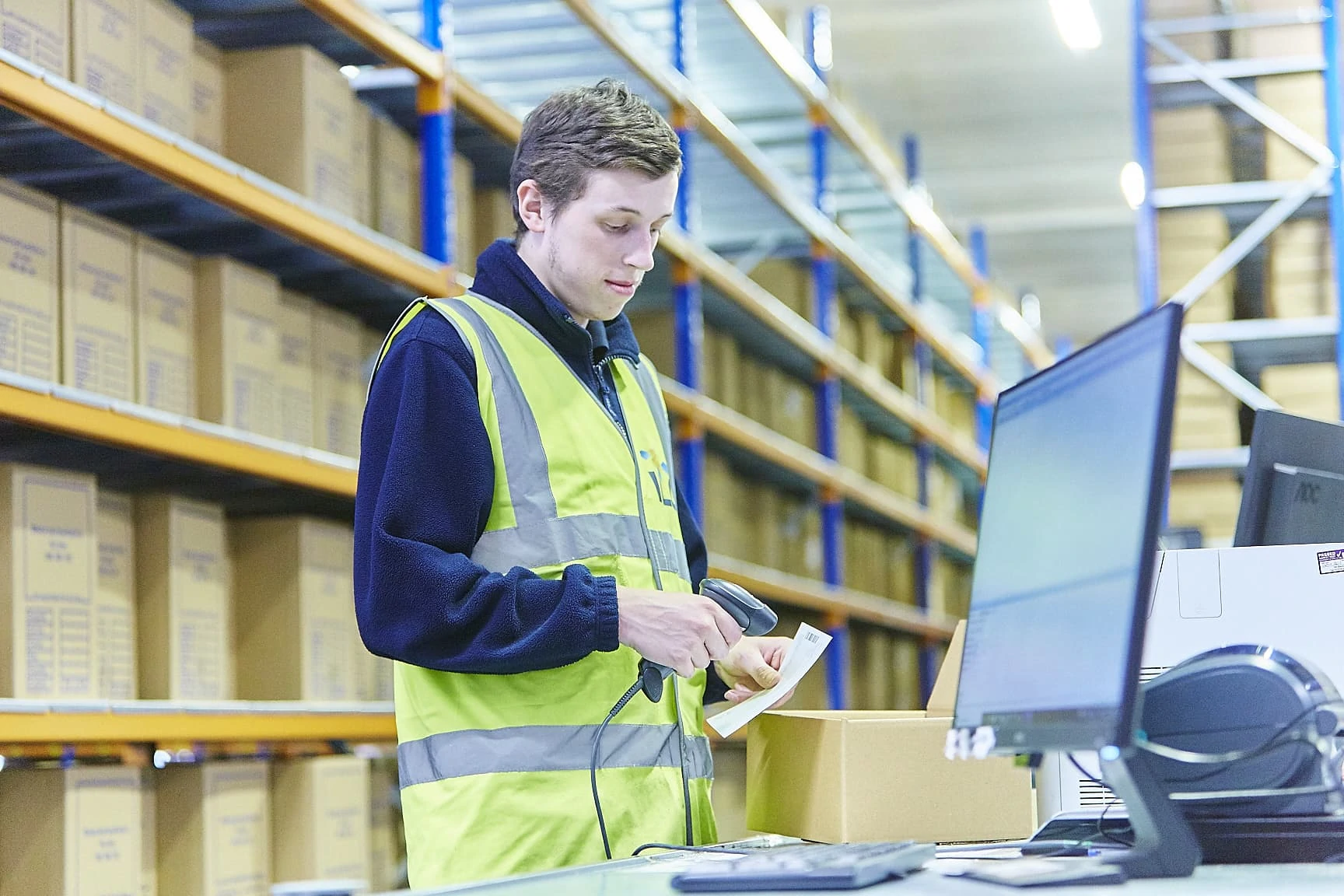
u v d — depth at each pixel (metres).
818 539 6.34
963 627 1.88
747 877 1.11
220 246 3.07
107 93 2.50
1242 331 4.48
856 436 6.85
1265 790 1.32
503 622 1.53
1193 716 1.36
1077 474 1.18
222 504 3.32
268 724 2.71
